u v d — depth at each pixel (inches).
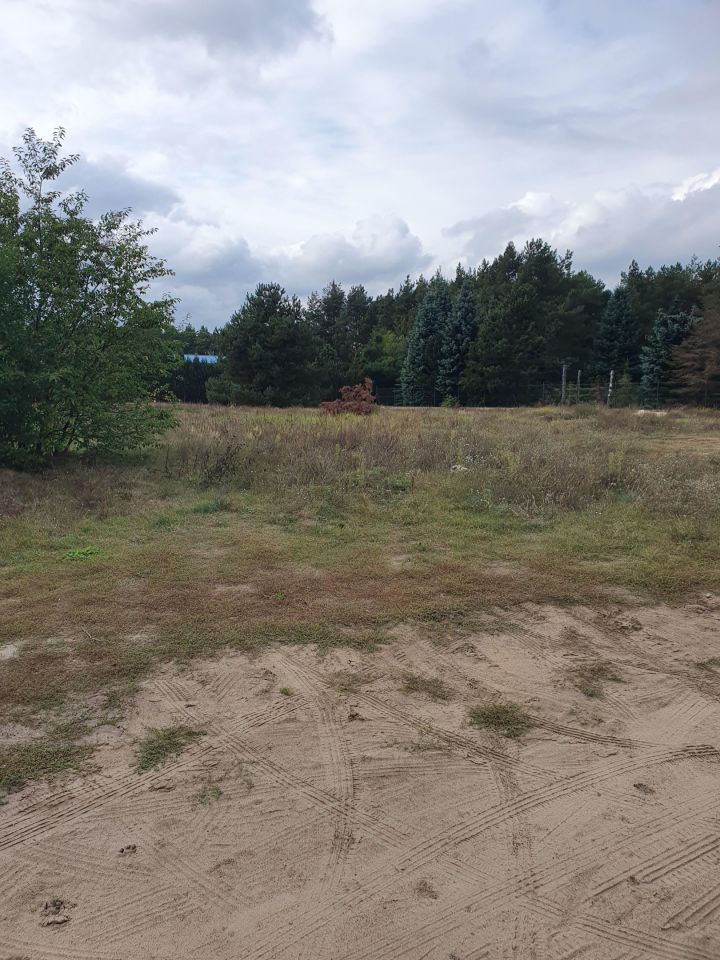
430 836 112.1
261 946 91.0
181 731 140.5
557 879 103.1
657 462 462.6
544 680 164.4
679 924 95.3
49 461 412.8
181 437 531.8
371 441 502.9
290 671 166.4
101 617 194.5
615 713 150.3
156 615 197.2
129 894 99.7
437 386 1817.2
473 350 1707.7
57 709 147.3
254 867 104.8
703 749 137.6
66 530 285.3
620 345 1827.0
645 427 776.9
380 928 94.0
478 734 141.5
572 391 1561.3
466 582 228.4
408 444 514.6
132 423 431.8
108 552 255.9
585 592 220.4
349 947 90.9
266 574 234.7
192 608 202.8
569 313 1867.6
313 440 517.7
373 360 2347.4
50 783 123.7
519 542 277.6
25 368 387.2
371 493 362.3
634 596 219.1
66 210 411.8
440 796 122.2
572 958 89.5
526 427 748.0
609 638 188.2
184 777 126.1
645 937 93.0
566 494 344.8
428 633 189.2
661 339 1557.6
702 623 198.4
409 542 277.9
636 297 2032.5
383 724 144.5
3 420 390.9
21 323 383.6
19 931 93.2
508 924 94.8
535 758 133.8
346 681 161.8
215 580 227.8
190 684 159.0
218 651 175.6
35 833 111.5
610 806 120.0
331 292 2824.8
